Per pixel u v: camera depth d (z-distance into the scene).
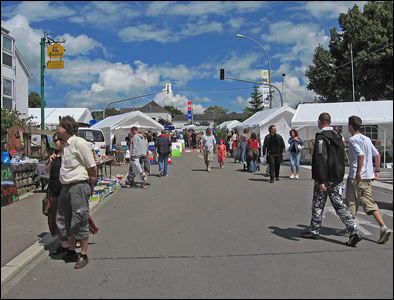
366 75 33.50
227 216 7.43
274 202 8.92
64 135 4.75
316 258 4.96
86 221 4.75
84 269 4.63
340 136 5.75
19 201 8.69
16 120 10.66
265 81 32.69
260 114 25.61
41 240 5.67
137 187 11.53
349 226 5.47
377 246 5.47
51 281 4.29
